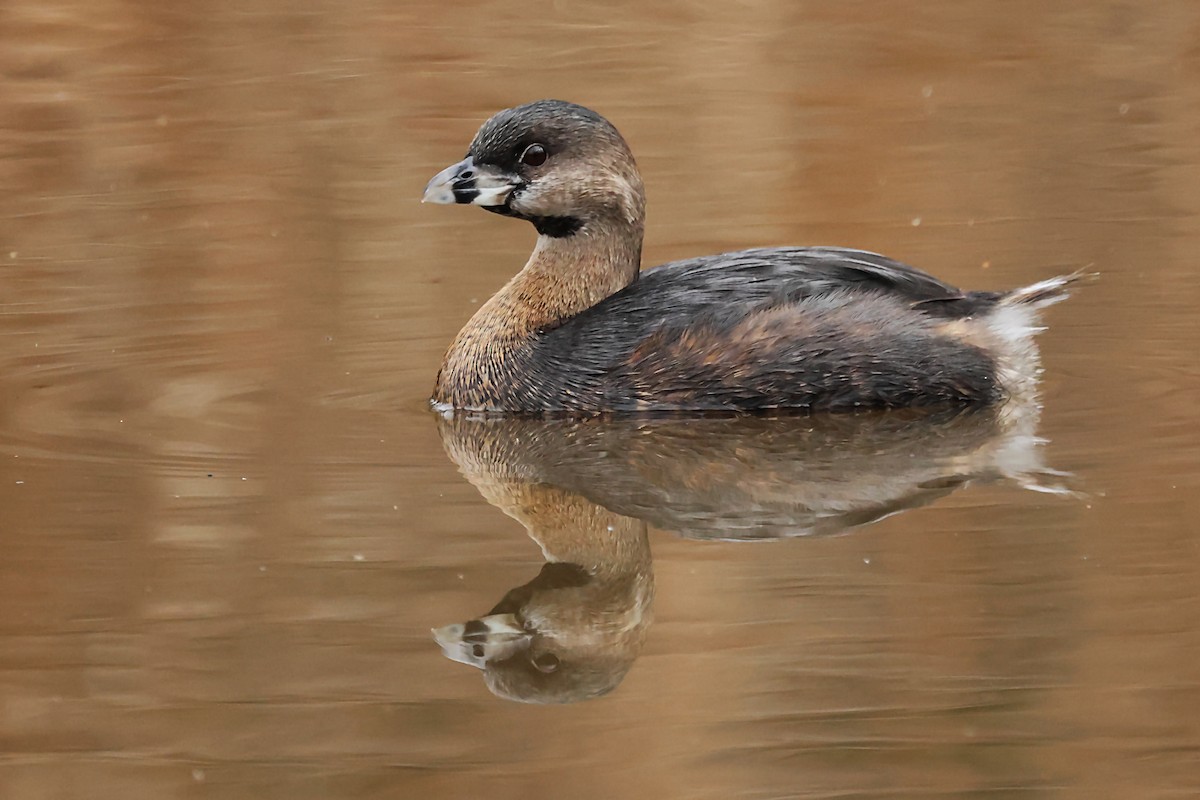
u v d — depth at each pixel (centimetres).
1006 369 1330
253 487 1184
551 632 972
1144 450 1223
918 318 1321
